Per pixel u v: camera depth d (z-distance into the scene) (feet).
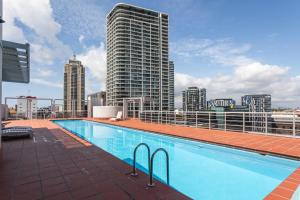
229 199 11.79
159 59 265.13
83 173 12.32
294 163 16.47
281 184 11.04
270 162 17.98
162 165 18.60
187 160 19.98
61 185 10.47
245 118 30.81
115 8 245.24
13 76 30.22
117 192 9.57
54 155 16.90
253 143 21.94
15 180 11.20
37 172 12.53
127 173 12.31
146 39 256.52
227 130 33.19
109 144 28.84
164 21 273.13
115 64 240.73
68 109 72.84
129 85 241.55
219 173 16.26
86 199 8.89
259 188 13.26
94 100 77.61
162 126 42.01
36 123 49.21
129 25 244.63
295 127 25.14
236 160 19.81
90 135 37.17
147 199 8.81
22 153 17.63
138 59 248.93
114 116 66.08
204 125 37.24
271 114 27.53
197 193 12.56
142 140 31.94
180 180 14.79
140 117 58.59
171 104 305.73
